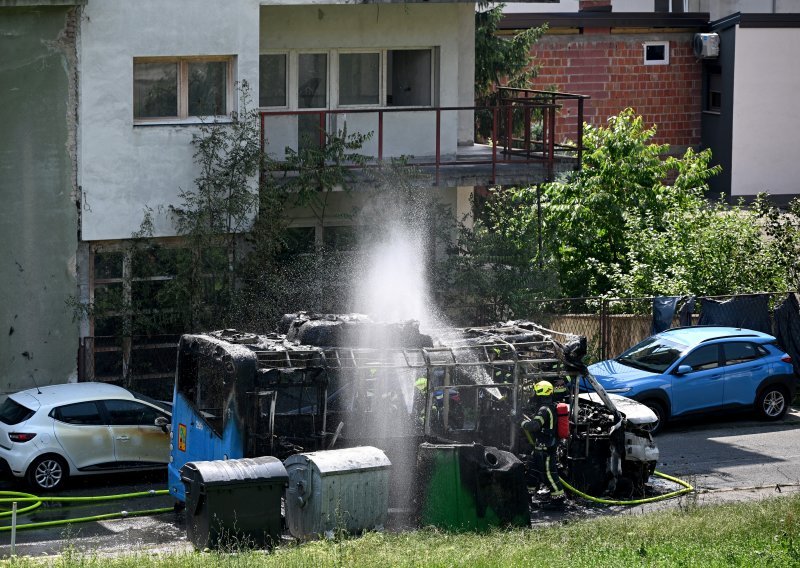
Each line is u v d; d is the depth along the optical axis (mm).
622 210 81188
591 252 81375
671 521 45062
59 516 50188
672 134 123375
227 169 64062
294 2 65750
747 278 74188
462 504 45469
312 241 69938
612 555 39312
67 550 41125
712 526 44031
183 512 50719
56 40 61406
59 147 62125
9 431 53344
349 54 72562
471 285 68562
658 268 75750
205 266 64062
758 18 118688
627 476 52438
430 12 73250
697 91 123375
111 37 62281
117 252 64312
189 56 64188
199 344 48781
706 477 56000
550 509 50125
